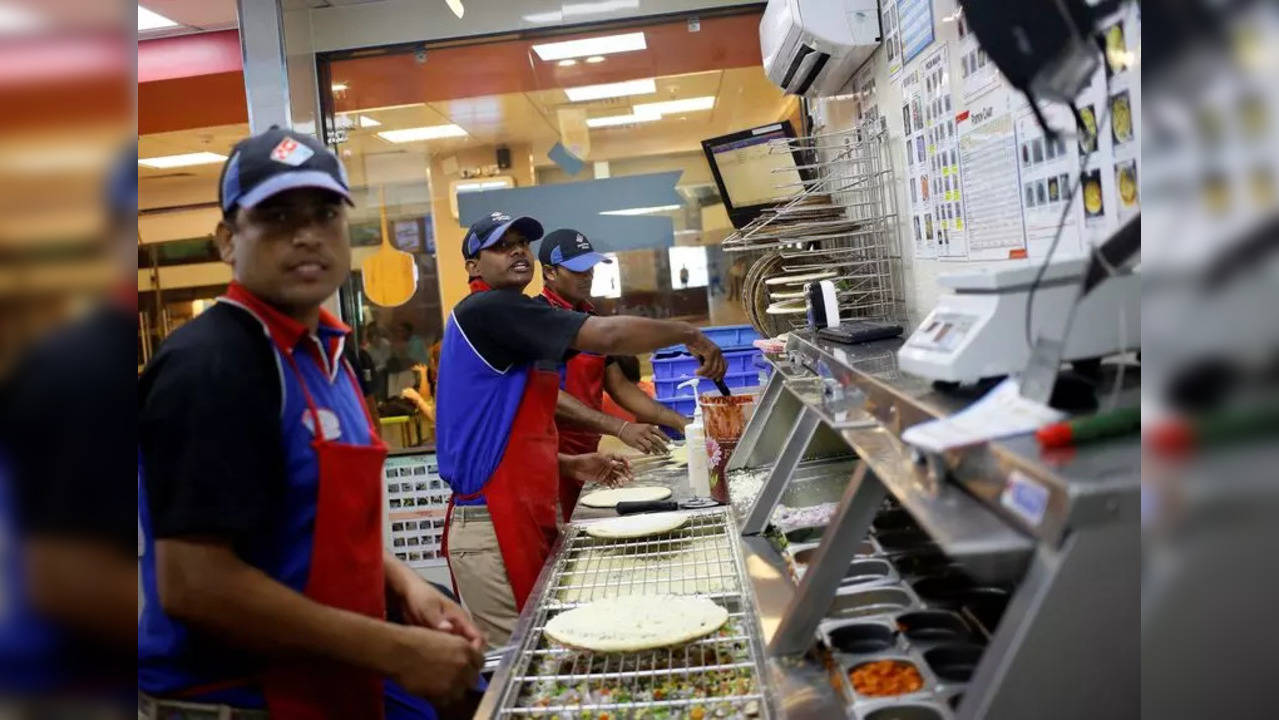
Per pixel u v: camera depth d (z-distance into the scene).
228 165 1.67
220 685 1.68
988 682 0.90
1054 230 1.91
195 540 1.52
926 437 1.17
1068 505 0.86
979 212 2.43
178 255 8.55
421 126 5.36
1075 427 1.01
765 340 3.93
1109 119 1.61
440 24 5.08
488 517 3.16
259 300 1.68
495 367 3.06
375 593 1.84
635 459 3.96
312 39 5.09
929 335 1.45
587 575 2.30
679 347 5.14
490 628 3.16
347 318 5.43
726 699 1.51
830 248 4.01
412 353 5.47
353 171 5.41
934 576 1.88
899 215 3.40
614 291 5.47
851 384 1.91
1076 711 0.87
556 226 5.45
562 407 3.72
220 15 4.79
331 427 1.76
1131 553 0.86
